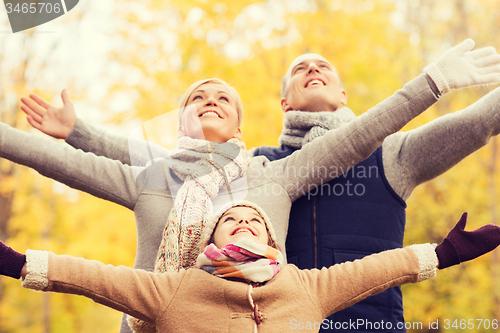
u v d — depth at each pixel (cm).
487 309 758
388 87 695
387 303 223
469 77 214
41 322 1002
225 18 679
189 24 689
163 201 217
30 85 839
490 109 225
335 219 234
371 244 231
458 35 884
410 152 242
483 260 797
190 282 177
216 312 171
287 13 675
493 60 219
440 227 812
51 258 168
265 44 668
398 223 242
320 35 674
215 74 652
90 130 261
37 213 871
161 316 171
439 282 790
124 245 772
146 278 176
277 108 612
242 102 276
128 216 790
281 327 168
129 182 221
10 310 975
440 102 802
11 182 860
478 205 809
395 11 747
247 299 172
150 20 719
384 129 214
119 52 729
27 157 215
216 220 193
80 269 168
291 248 234
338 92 277
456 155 232
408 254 182
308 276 183
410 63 755
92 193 219
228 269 177
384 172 242
